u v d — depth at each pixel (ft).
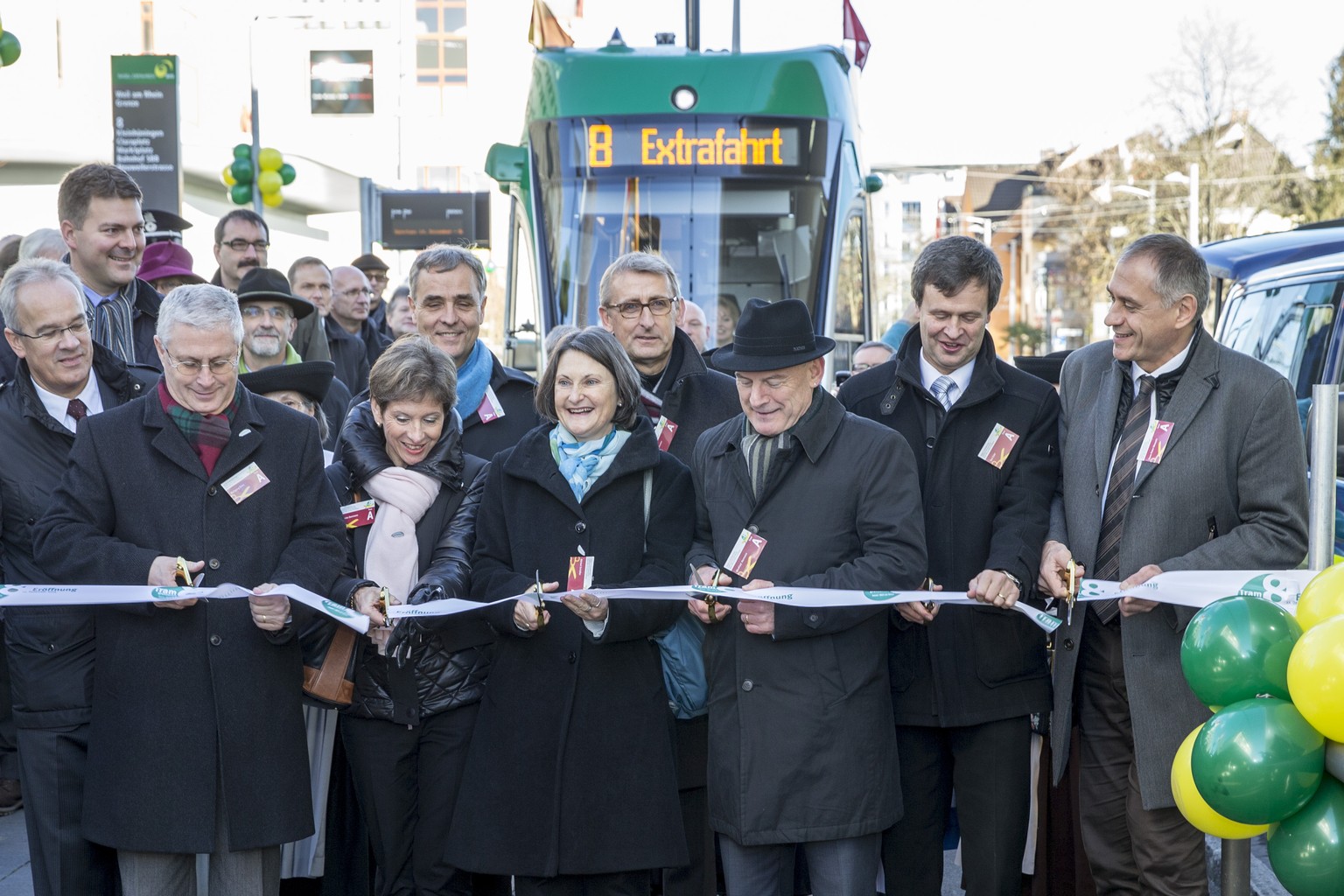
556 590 12.37
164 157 35.45
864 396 14.12
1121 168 152.56
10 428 13.43
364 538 13.53
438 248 15.78
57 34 79.00
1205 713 12.50
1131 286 12.40
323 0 100.42
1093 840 13.38
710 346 29.71
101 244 16.08
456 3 176.35
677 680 13.42
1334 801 10.11
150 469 12.12
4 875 16.78
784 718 12.21
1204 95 135.54
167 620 11.96
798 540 12.44
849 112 31.73
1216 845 17.78
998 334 195.62
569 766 12.42
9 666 13.06
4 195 80.18
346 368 29.04
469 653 13.41
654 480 12.93
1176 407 12.58
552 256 30.14
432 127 175.73
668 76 30.60
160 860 12.05
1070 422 13.44
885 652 12.67
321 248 118.52
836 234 30.40
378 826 13.42
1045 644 13.67
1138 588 12.08
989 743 13.25
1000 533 12.99
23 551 13.46
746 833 12.17
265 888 12.30
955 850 18.38
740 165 30.09
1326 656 9.64
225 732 11.91
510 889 14.02
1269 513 12.30
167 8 94.32
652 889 15.19
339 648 12.78
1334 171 124.77
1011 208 199.00
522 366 30.76
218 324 11.94
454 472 13.80
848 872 12.32
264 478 12.26
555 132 30.58
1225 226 134.51
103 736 12.01
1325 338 22.48
